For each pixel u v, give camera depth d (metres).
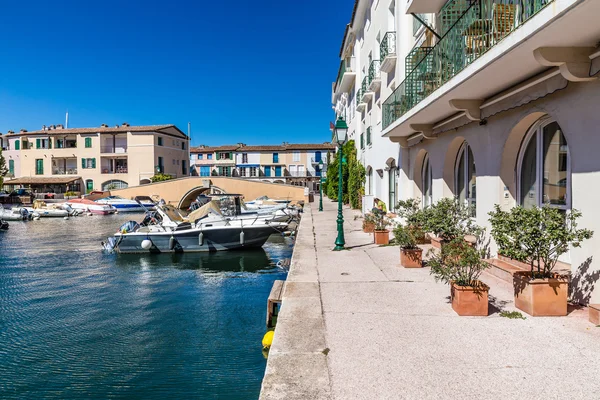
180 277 14.16
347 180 33.78
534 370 3.62
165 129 59.62
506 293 5.98
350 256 9.55
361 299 5.95
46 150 58.59
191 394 6.08
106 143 58.06
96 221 35.88
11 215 36.34
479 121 7.96
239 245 19.14
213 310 10.10
